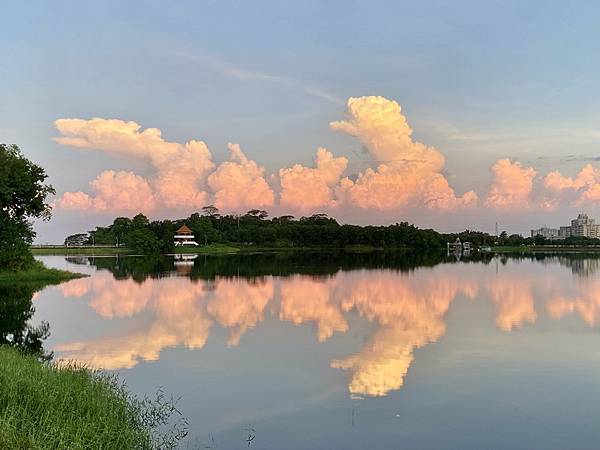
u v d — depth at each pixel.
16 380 15.68
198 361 24.55
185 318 36.47
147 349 26.98
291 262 107.69
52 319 36.12
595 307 42.25
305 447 15.28
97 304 43.50
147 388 20.41
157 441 15.29
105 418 14.55
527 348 27.36
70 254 156.50
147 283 60.88
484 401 19.17
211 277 69.06
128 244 187.00
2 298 47.41
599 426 16.89
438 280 65.56
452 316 37.62
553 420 17.38
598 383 21.25
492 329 32.62
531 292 52.53
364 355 25.84
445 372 22.88
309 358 25.22
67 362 23.98
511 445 15.53
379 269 86.19
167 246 163.00
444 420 17.33
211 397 19.45
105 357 25.27
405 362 24.55
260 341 28.95
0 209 63.59
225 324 34.19
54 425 13.14
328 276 70.94
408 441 15.76
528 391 20.27
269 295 49.19
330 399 19.33
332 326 33.53
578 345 28.06
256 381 21.48
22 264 66.88
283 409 18.27
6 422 12.54
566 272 81.50
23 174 63.22
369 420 17.36
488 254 175.25
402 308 41.38
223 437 15.88
